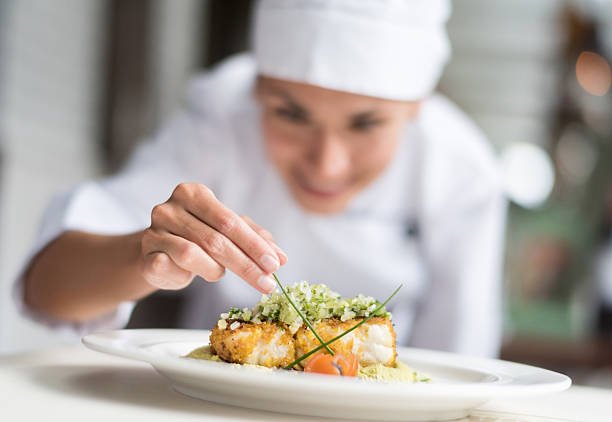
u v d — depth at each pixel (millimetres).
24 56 3521
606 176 5309
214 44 5207
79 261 1477
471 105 6125
